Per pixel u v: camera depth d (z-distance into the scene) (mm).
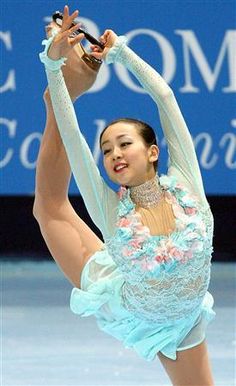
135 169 11367
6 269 26016
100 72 24375
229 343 16953
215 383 14062
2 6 24234
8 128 24359
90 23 24266
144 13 24422
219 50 24688
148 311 11477
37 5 24266
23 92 24344
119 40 11805
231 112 24750
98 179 11477
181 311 11477
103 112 24453
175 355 11688
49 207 12047
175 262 11227
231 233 27406
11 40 24266
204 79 24625
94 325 18984
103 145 11531
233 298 21844
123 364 15609
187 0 24562
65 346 16953
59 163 11984
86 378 14586
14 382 14258
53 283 23938
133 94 24469
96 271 11859
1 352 16438
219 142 24734
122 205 11469
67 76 12062
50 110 11992
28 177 24469
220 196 26875
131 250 11305
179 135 11609
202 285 11531
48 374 14820
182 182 11578
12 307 20891
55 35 11328
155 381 14414
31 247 27625
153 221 11414
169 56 24484
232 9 24703
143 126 11508
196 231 11336
